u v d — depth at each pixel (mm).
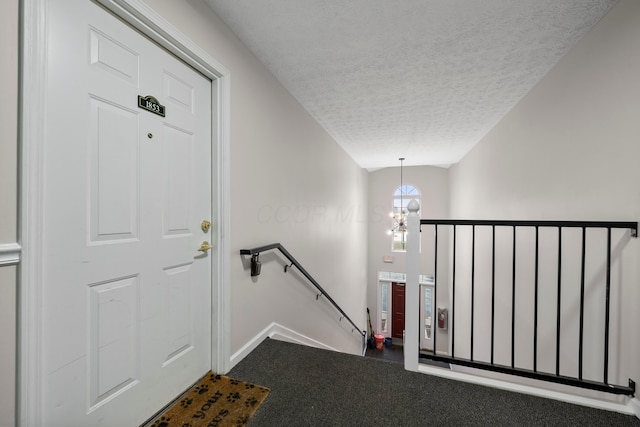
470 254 4316
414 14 1536
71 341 908
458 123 3291
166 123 1266
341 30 1677
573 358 1775
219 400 1303
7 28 749
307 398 1318
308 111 2947
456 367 4152
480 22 1596
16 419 783
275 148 2209
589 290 1622
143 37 1151
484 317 3422
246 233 1772
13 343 776
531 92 2385
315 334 3115
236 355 1636
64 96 879
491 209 3418
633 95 1303
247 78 1815
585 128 1656
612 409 1234
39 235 814
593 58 1587
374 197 7199
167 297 1276
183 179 1364
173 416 1196
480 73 2168
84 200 944
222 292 1537
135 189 1123
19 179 778
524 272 2453
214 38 1498
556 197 1967
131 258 1109
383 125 3424
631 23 1309
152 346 1198
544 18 1544
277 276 2197
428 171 6699
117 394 1053
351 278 5305
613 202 1426
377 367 1604
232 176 1621
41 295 823
